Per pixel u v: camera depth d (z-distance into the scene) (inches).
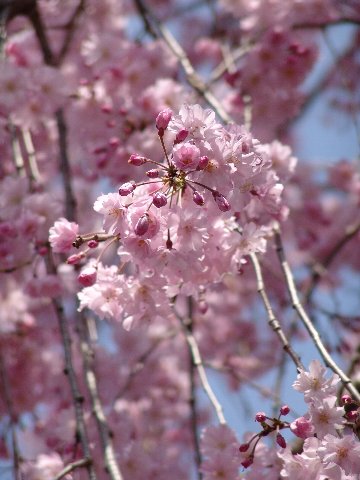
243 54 301.6
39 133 293.6
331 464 143.8
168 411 333.1
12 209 226.1
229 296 369.4
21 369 287.0
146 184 148.4
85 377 216.5
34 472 213.8
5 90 259.1
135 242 147.2
